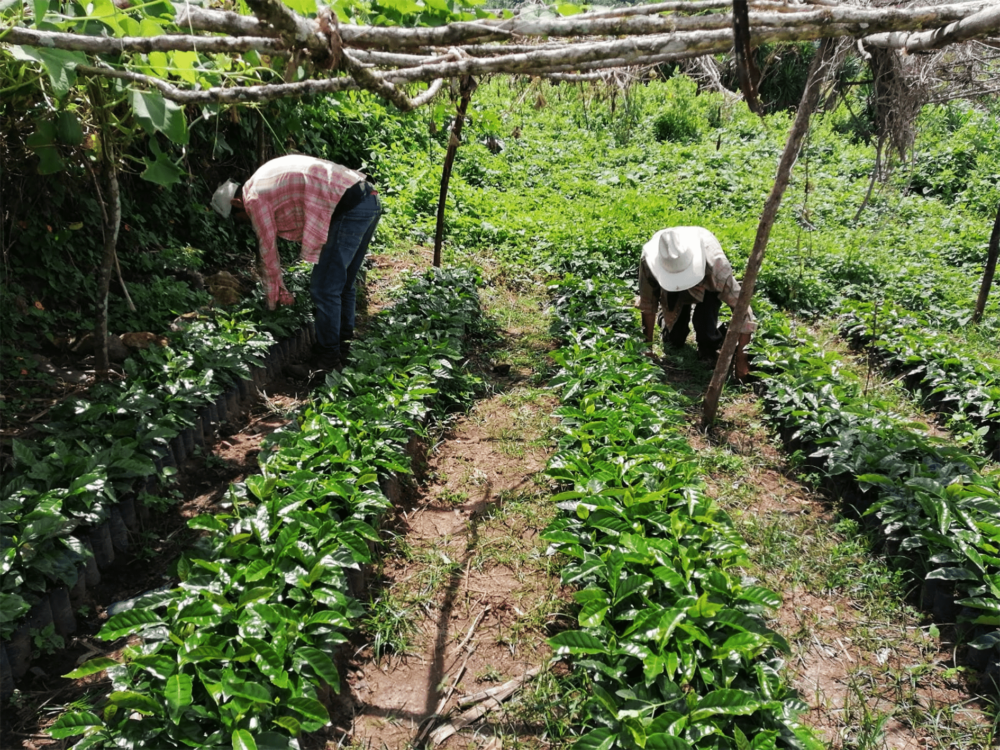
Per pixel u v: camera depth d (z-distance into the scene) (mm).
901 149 5070
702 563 3574
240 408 5875
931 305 9875
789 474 5523
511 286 9656
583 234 10906
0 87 4090
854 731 3266
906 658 3732
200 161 8102
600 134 18078
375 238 10359
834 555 4430
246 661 2961
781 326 7523
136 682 2939
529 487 5082
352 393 5555
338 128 11969
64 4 2998
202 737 2729
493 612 3947
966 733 3287
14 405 5031
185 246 7828
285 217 5914
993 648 3549
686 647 3102
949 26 2451
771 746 2729
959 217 14172
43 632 3385
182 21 2111
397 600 3967
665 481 4188
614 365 6156
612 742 2791
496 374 7051
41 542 3449
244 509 3996
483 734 3209
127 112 4648
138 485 4363
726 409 6508
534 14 2871
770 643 3215
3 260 5633
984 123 17766
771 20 2312
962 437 5918
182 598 3271
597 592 3361
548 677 3447
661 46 2391
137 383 4938
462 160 14531
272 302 6152
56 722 2676
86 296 6402
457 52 2516
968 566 3898
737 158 17141
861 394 6844
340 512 4090
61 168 4281
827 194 14836
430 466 5387
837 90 5086
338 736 3160
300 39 2031
